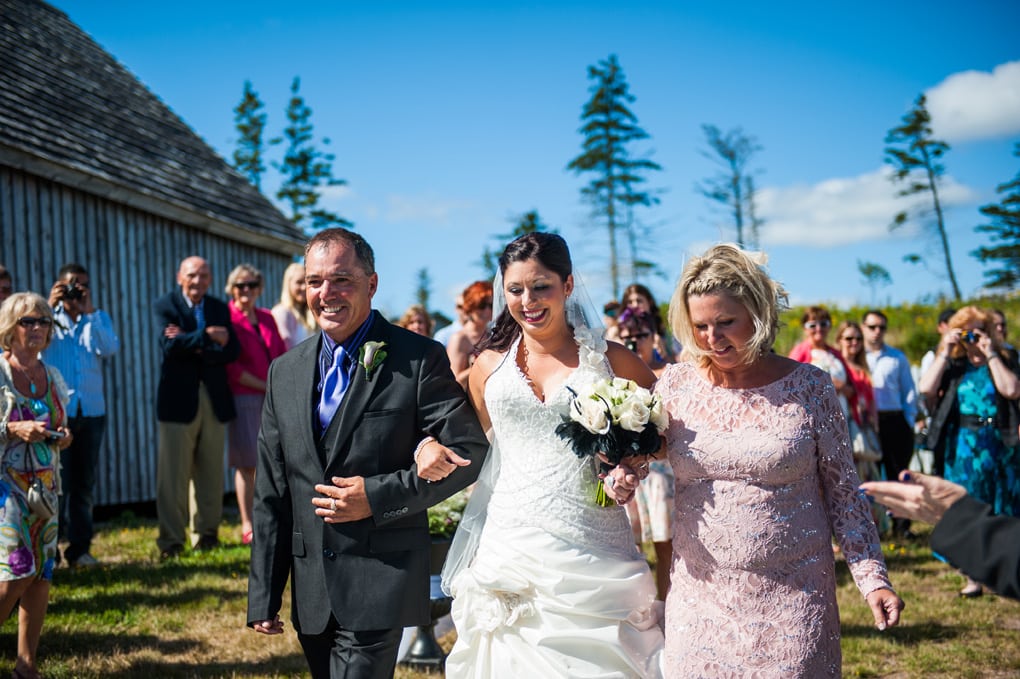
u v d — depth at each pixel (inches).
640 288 232.7
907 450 331.9
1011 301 996.6
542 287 120.1
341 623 111.0
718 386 107.5
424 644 186.1
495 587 117.9
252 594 116.3
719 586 101.5
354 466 114.0
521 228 1737.2
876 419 301.3
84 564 262.7
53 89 449.4
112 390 387.5
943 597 234.7
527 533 118.0
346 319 117.1
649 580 121.6
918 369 411.2
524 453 121.6
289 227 550.6
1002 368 233.3
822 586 101.2
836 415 103.7
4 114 364.5
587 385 112.0
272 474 121.1
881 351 336.5
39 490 161.0
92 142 419.8
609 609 115.3
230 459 298.0
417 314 338.3
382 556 112.7
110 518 388.5
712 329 101.8
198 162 536.4
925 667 181.6
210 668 178.2
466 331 262.1
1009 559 67.9
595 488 119.3
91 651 185.6
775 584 99.8
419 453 110.9
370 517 113.0
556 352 126.3
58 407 174.1
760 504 100.5
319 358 121.2
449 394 118.6
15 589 156.2
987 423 235.9
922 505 76.3
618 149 1772.9
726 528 101.0
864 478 298.2
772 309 102.7
